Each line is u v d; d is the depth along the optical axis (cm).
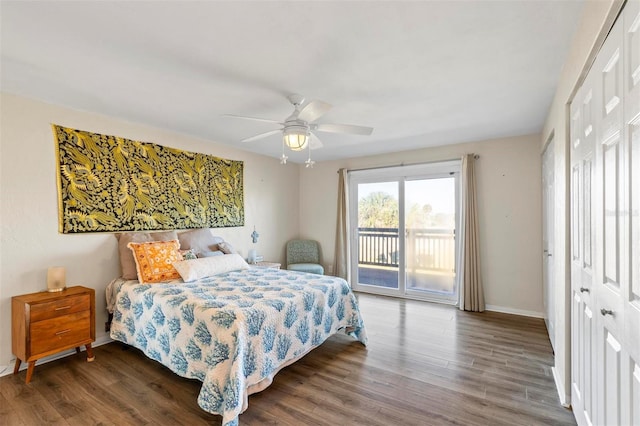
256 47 187
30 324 236
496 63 207
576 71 170
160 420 192
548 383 233
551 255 294
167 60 202
